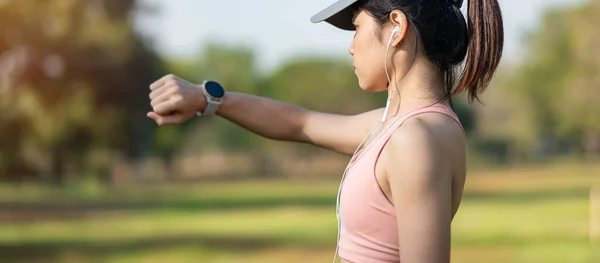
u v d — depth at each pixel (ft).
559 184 139.33
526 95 245.04
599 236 58.85
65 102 110.01
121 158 146.20
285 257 49.78
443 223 7.93
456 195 8.34
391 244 8.36
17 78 107.86
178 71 257.14
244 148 285.64
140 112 127.34
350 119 10.43
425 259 7.88
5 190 122.72
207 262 47.24
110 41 112.98
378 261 8.36
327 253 51.80
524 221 73.00
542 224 69.72
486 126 275.59
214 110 10.43
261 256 50.26
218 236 63.36
